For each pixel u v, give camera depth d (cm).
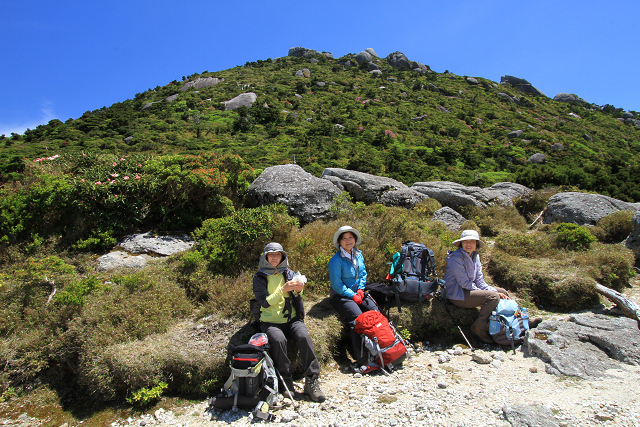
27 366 349
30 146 3788
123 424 304
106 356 333
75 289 405
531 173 1477
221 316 395
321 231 584
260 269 362
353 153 4300
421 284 438
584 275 503
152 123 5594
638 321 412
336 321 406
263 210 546
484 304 421
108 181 596
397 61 11412
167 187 626
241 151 4284
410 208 934
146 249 554
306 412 298
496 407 282
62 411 324
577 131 6575
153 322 381
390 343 366
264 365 313
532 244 636
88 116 6197
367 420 283
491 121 7019
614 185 1374
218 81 8944
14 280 441
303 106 7100
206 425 292
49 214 568
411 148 4934
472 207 916
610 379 309
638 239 636
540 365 352
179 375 342
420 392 320
